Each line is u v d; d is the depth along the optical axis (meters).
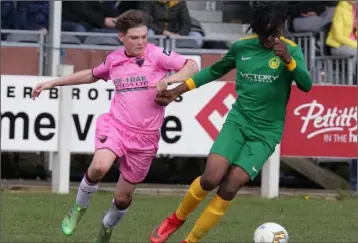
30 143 34.75
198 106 35.44
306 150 35.75
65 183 35.12
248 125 22.00
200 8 47.84
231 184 21.64
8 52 38.53
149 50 21.91
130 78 21.80
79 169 40.66
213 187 21.66
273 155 35.50
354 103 35.81
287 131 35.69
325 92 35.69
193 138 35.50
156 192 36.75
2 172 39.00
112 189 36.34
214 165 21.55
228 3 47.81
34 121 34.72
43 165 39.69
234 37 44.84
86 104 35.09
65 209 31.09
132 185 22.52
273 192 35.69
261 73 21.81
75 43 41.03
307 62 42.69
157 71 21.92
